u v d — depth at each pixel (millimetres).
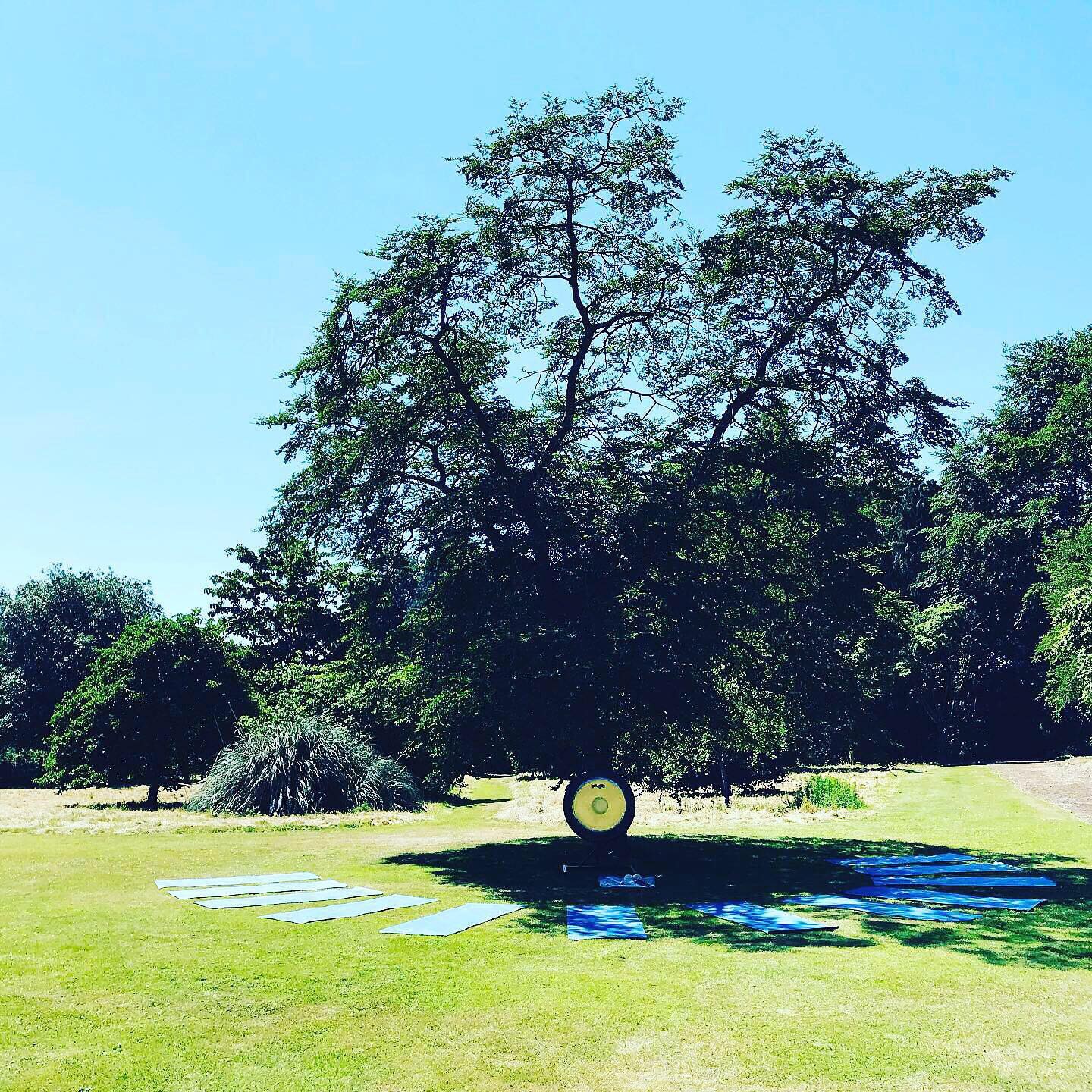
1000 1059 6414
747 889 13469
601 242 17172
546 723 14797
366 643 18062
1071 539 41188
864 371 17719
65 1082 6012
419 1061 6430
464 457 17703
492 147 16094
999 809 24078
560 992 7984
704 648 15297
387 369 16344
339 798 24500
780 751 29438
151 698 26031
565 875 14781
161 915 11227
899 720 50031
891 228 16859
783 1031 6984
